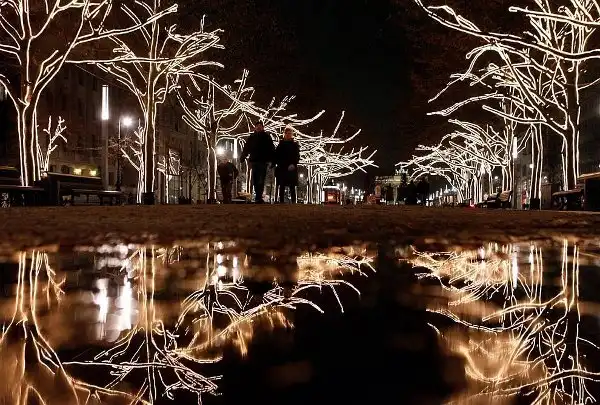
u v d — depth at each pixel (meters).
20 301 2.29
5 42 23.61
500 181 78.81
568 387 1.21
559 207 24.41
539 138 28.33
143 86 32.59
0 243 4.86
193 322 1.85
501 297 2.35
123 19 27.44
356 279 2.91
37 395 1.16
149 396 1.14
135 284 2.76
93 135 64.25
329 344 1.55
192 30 29.69
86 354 1.46
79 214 9.99
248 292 2.51
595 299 2.32
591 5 20.06
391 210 15.61
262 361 1.38
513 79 24.78
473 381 1.23
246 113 40.31
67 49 18.41
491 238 5.66
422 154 70.69
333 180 116.38
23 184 18.02
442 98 36.53
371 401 1.09
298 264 3.55
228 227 6.77
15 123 35.81
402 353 1.46
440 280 2.87
